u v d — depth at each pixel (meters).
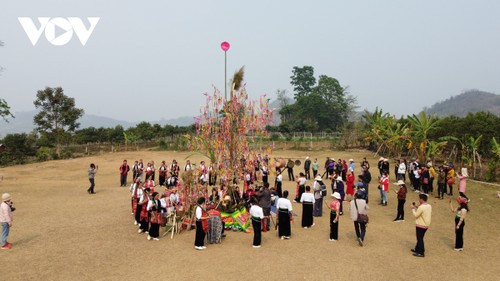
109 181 23.92
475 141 21.14
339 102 88.56
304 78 98.62
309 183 21.81
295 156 38.75
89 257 9.05
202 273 8.00
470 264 8.66
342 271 8.13
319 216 13.96
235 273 8.00
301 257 9.12
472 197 16.62
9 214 9.84
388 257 9.12
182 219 11.98
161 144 52.34
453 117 27.27
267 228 11.93
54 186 21.41
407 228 12.05
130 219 13.19
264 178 18.92
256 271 8.12
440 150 25.17
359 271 8.14
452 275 7.95
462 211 9.62
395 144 30.64
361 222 9.98
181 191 12.31
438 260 8.92
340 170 22.05
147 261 8.80
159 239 10.77
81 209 14.88
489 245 10.17
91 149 52.53
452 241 10.57
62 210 14.67
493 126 22.33
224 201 12.11
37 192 19.23
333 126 88.50
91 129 56.19
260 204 11.93
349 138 44.03
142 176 21.69
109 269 8.23
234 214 11.96
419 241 9.21
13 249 9.64
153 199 10.77
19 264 8.51
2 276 7.73
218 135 13.07
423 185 17.39
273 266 8.46
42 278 7.66
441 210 14.43
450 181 17.02
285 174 26.30
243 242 10.52
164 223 11.70
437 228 11.98
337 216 10.45
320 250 9.70
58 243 10.21
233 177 12.84
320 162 33.25
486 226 12.17
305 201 12.12
